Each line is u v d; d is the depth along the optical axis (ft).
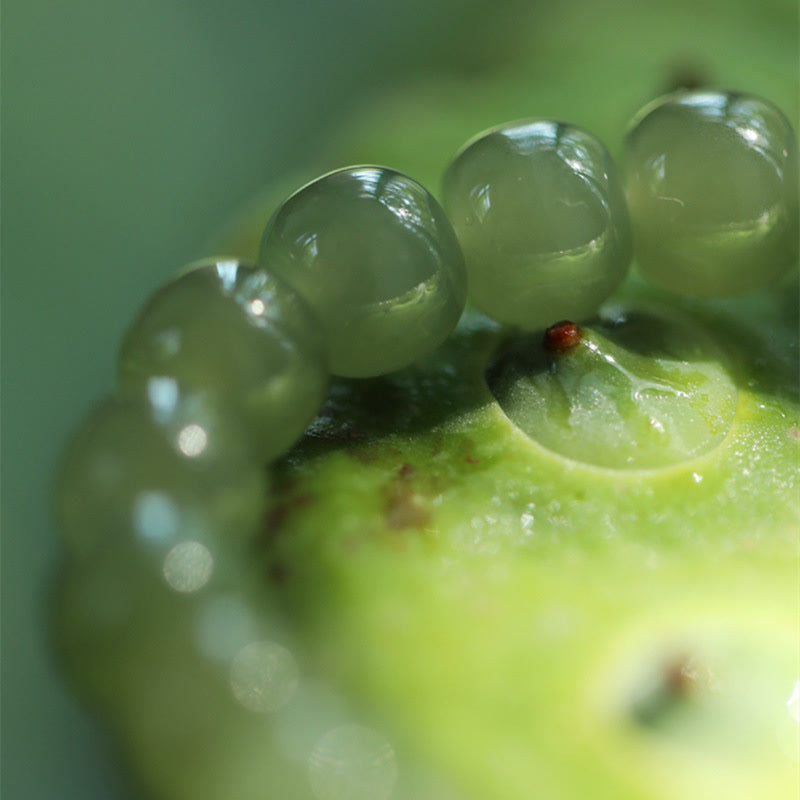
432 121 0.67
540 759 0.52
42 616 0.52
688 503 0.54
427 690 0.52
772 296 0.58
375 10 0.90
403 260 0.54
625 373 0.55
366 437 0.55
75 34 0.78
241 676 0.51
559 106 0.67
